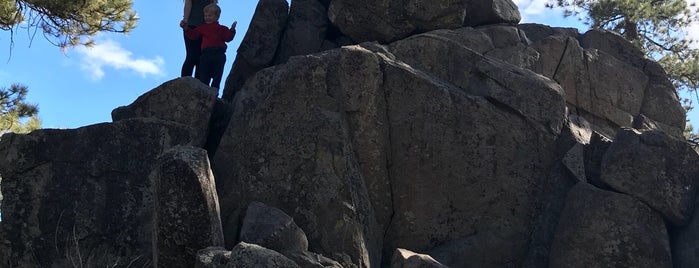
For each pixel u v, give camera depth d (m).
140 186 10.11
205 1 13.06
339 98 10.25
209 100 10.97
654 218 9.46
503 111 10.48
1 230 9.86
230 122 10.85
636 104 12.07
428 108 10.36
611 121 11.84
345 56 10.39
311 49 12.80
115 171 10.16
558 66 12.04
